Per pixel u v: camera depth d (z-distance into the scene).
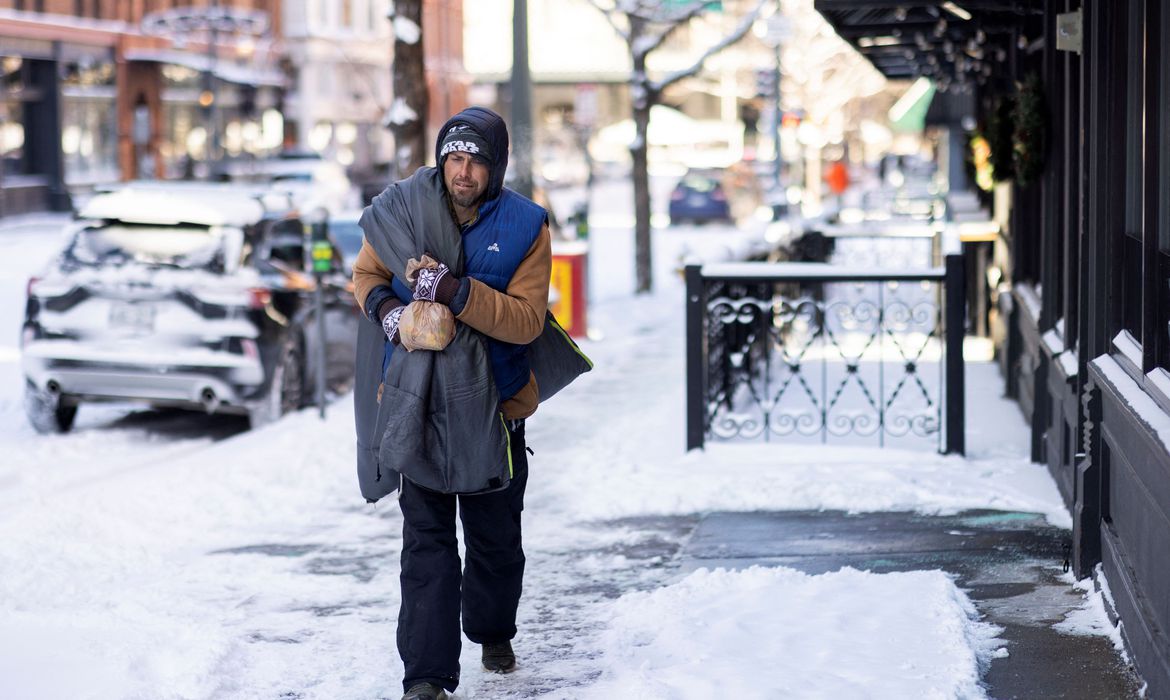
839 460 9.47
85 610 6.46
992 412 11.58
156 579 7.12
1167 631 4.89
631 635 5.95
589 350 16.48
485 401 5.05
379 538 8.00
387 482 5.32
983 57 14.11
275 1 61.66
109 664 5.60
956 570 6.96
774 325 14.23
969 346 16.30
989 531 7.70
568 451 10.06
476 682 5.52
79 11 46.09
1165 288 5.36
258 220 11.91
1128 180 6.37
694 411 9.71
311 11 63.03
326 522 8.38
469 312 4.98
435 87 74.12
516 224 5.16
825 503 8.41
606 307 21.39
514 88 16.58
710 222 45.22
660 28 23.97
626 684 5.31
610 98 84.94
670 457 9.73
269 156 54.31
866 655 5.52
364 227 5.16
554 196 57.69
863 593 6.36
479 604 5.53
